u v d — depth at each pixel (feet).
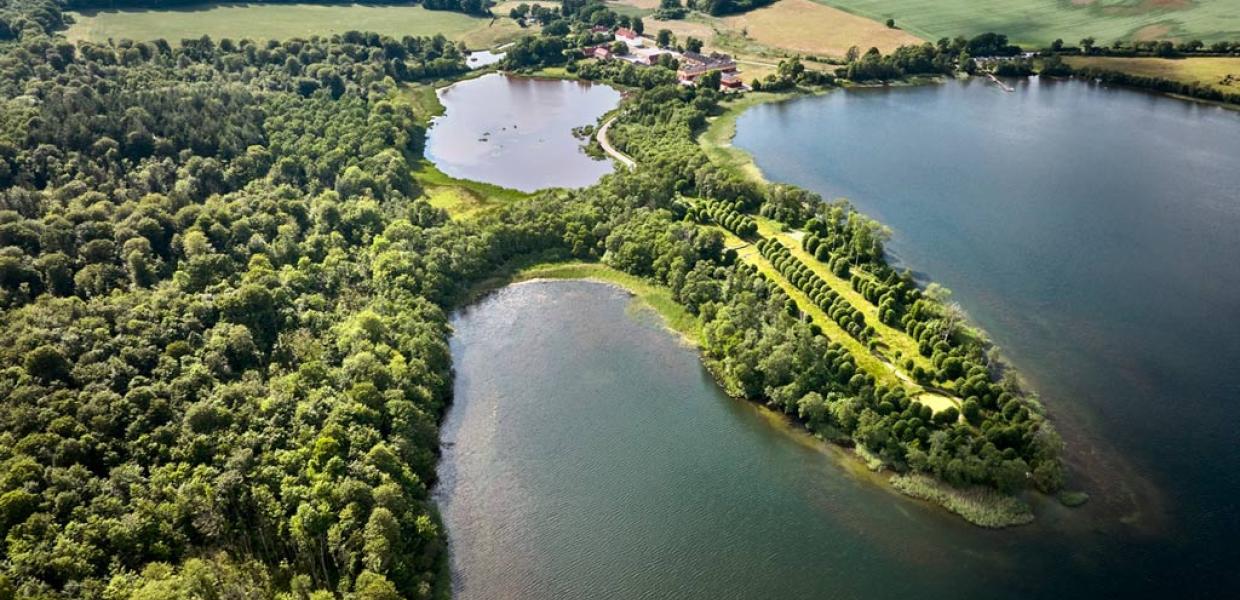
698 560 520.01
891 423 591.78
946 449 562.25
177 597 420.36
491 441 625.82
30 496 462.19
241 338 632.79
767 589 498.69
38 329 588.09
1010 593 486.38
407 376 634.43
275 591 467.93
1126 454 579.48
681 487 578.66
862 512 548.72
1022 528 525.75
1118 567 497.87
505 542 536.42
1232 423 605.73
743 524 545.03
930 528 532.73
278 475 519.19
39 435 502.38
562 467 599.16
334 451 532.32
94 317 622.95
